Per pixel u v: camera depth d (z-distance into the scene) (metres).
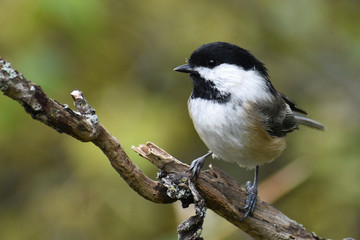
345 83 11.41
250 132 6.86
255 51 10.90
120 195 9.80
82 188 9.84
